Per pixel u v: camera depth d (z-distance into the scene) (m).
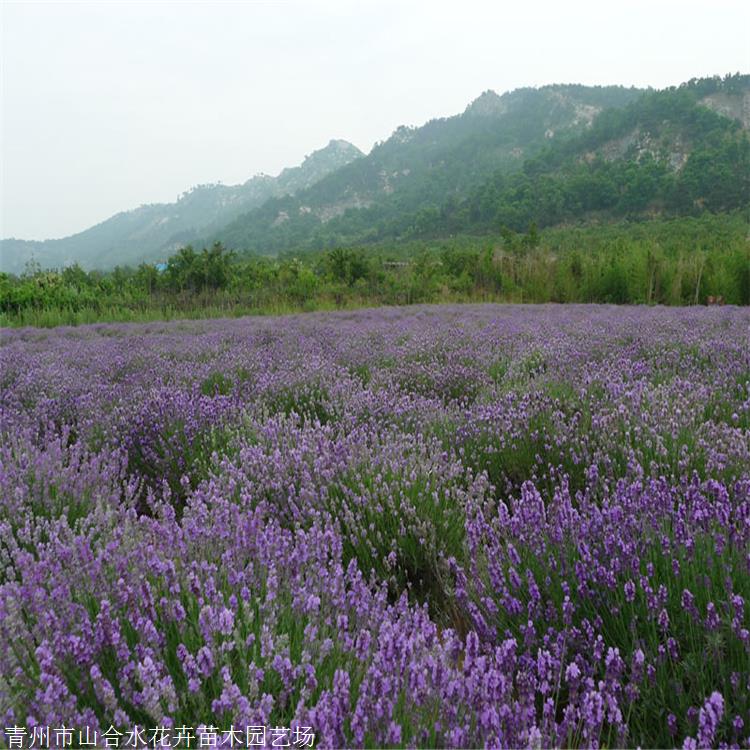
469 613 2.54
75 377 7.54
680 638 2.16
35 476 3.74
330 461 3.80
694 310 17.20
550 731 1.74
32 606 2.18
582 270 31.75
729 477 3.44
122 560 2.31
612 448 3.99
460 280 34.56
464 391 6.61
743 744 1.73
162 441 4.77
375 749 1.62
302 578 2.48
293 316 19.48
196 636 2.03
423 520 3.30
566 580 2.50
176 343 11.24
